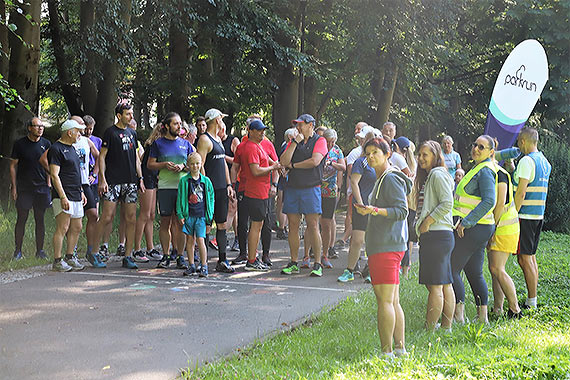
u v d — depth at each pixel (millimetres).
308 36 23688
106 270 9398
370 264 5438
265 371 4965
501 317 7418
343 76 24047
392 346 5590
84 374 4980
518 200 7742
